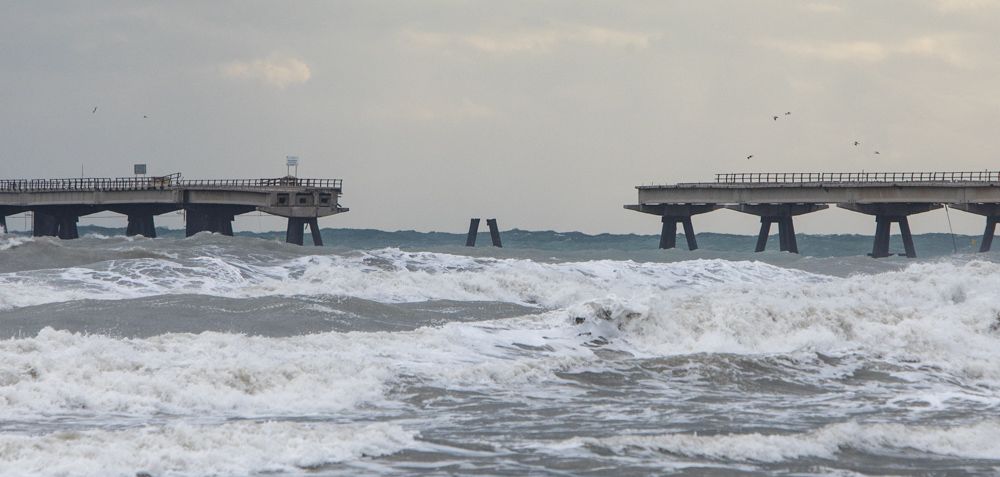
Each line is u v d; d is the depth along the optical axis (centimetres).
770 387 11700
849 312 15138
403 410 9669
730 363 12462
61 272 18262
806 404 10875
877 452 8675
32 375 9469
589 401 10431
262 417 9106
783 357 13038
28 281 17375
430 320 14950
